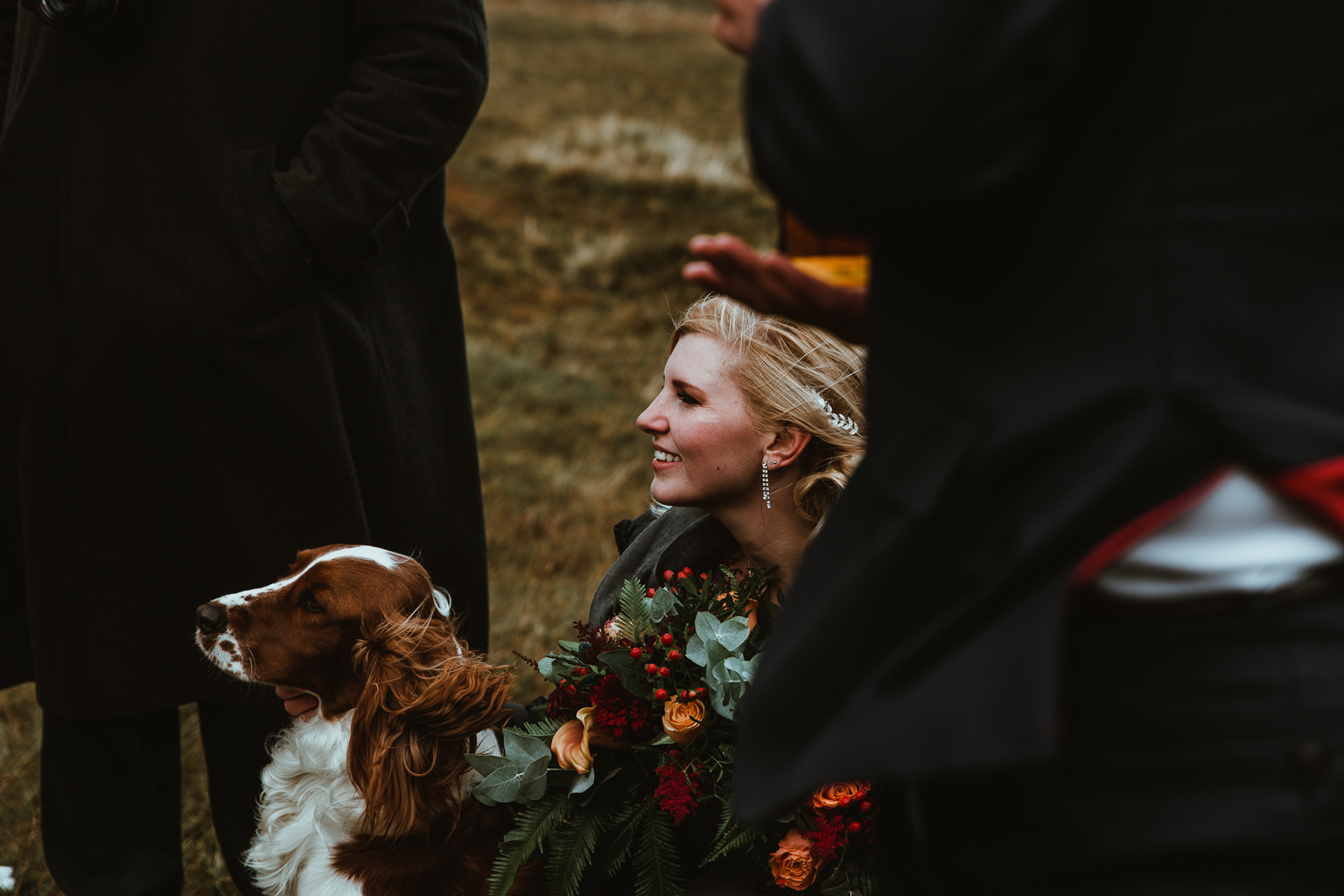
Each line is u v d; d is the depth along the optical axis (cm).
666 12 3678
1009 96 90
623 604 201
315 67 244
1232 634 99
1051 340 98
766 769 105
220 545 243
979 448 99
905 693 99
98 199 232
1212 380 93
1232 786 97
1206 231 95
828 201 96
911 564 102
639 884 190
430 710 201
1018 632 94
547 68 2648
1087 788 100
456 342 282
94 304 231
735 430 207
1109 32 98
